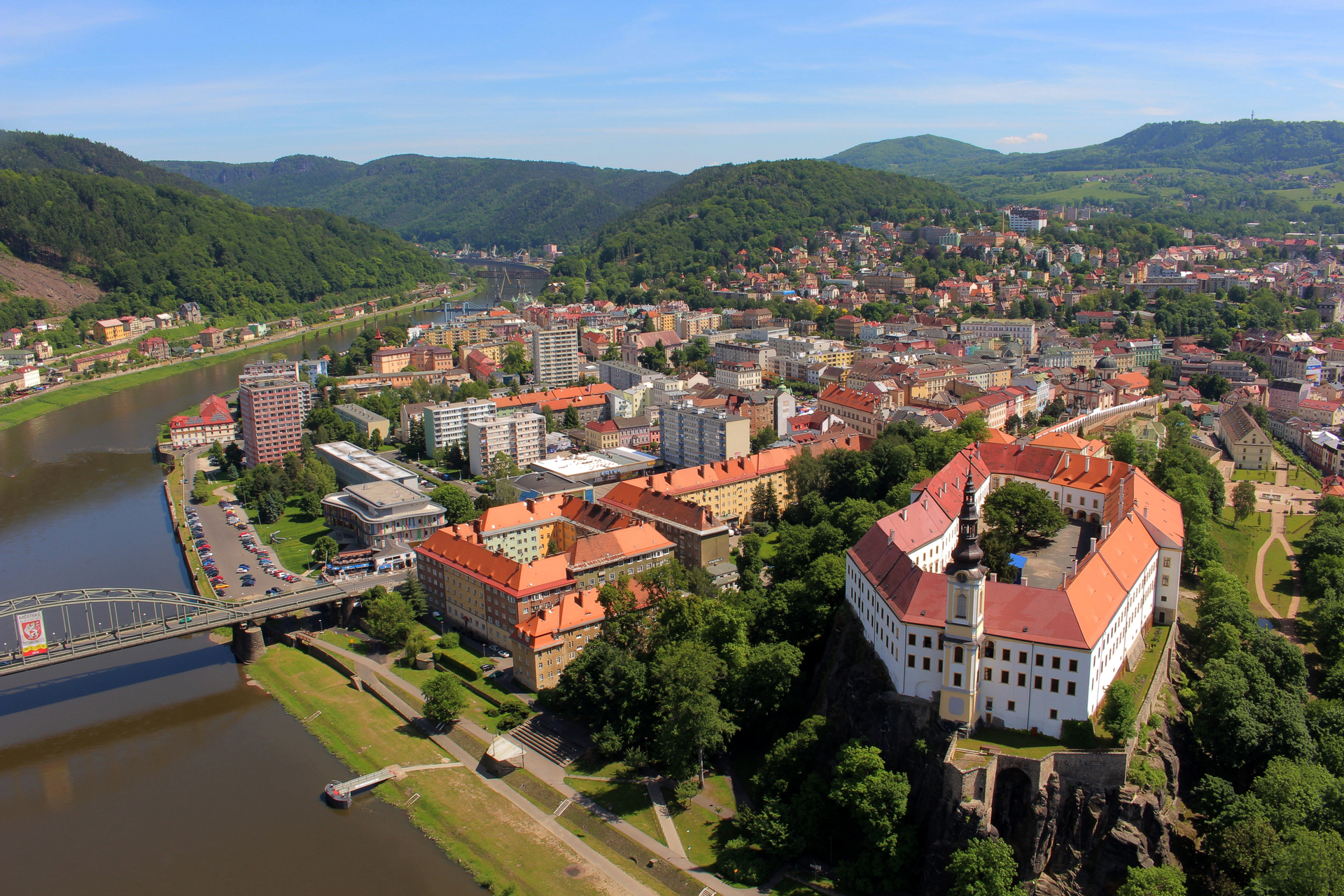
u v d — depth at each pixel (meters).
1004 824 192.50
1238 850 184.00
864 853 197.75
